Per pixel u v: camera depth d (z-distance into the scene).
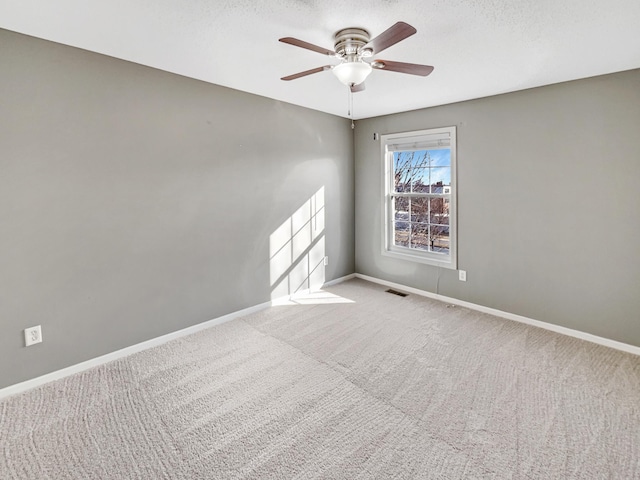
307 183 4.15
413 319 3.45
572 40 2.12
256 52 2.36
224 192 3.31
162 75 2.79
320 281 4.46
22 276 2.25
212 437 1.86
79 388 2.31
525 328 3.22
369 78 2.85
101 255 2.57
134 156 2.69
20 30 2.07
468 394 2.22
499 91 3.24
